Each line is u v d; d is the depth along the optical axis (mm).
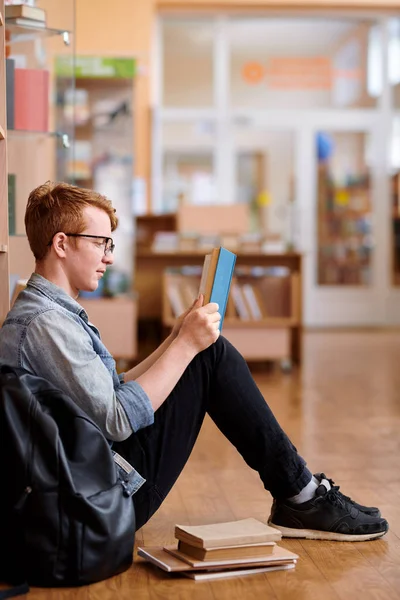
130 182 7305
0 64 2697
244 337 6980
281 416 4887
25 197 3746
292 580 2215
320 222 11219
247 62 11031
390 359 7645
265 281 7383
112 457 2115
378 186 11258
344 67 11133
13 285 2896
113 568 2113
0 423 1988
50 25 3799
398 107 11234
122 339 6785
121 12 10219
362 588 2168
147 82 10312
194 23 10938
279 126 11094
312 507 2533
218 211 7996
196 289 7336
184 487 3271
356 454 3887
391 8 10906
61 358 2139
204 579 2199
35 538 2008
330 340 9367
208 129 10977
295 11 10875
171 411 2309
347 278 11289
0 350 2168
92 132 7273
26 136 3693
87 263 2252
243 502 3041
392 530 2678
